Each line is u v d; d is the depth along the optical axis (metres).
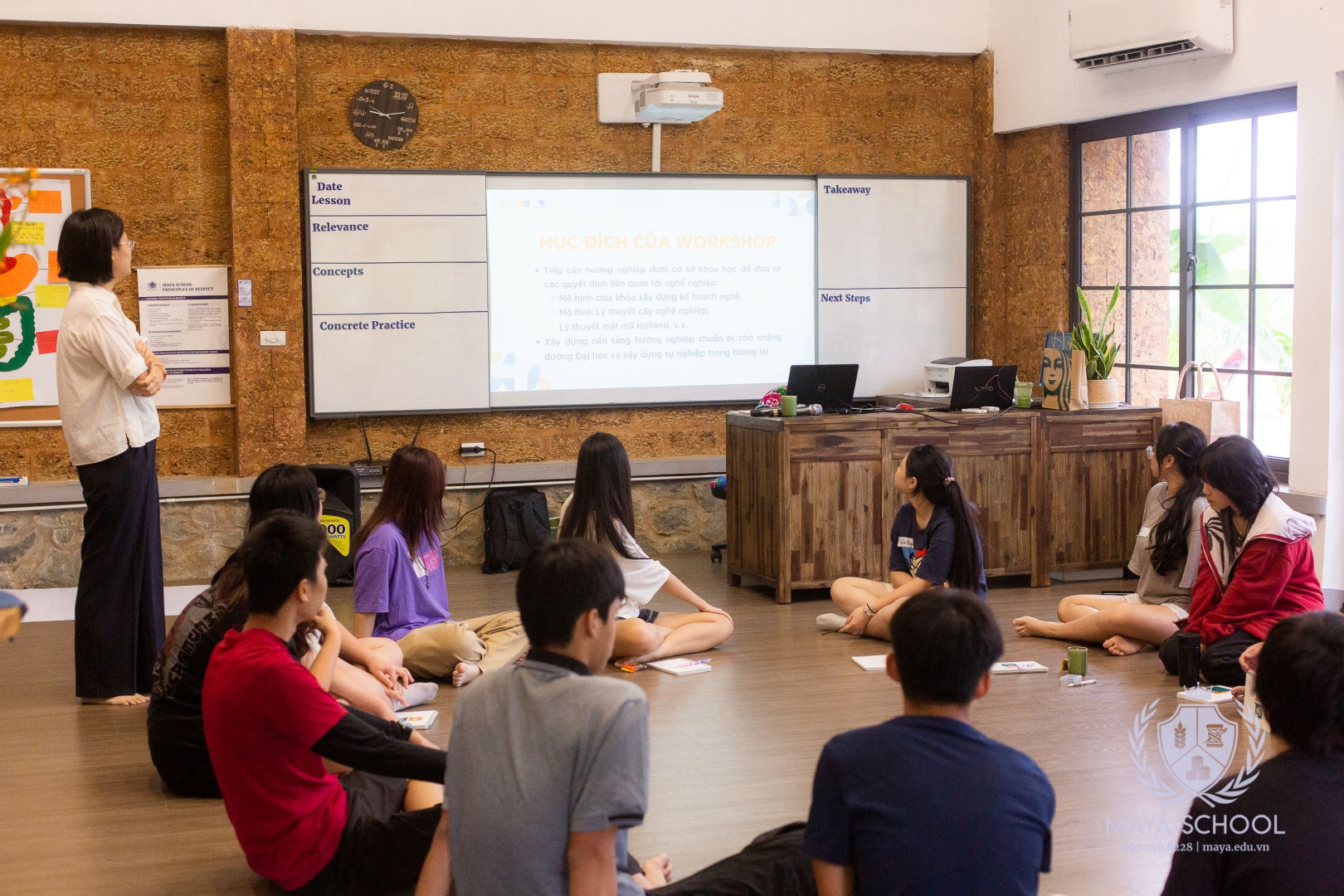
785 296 7.90
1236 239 6.54
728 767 3.83
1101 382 6.70
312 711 2.56
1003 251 8.16
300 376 7.03
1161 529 5.17
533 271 7.48
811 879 2.56
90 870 3.11
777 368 7.93
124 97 6.80
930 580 5.16
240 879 3.05
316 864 2.68
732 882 2.50
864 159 8.06
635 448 7.81
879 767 1.82
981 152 8.13
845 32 7.82
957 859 1.75
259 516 3.65
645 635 4.98
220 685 2.62
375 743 2.58
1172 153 6.94
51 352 6.77
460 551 7.38
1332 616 1.83
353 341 7.18
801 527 6.27
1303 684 1.76
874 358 8.05
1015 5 7.82
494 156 7.41
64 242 4.56
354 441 7.32
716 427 7.93
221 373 7.04
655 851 3.18
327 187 7.05
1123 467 6.68
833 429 6.27
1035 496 6.52
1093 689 4.60
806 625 5.83
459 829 1.96
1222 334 6.67
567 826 1.90
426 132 7.28
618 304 7.63
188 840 3.31
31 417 6.76
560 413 7.66
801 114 7.95
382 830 2.71
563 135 7.52
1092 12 6.79
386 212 7.17
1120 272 7.39
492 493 7.30
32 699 4.71
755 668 5.04
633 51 7.61
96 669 4.63
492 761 1.94
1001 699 4.50
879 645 5.41
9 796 3.66
